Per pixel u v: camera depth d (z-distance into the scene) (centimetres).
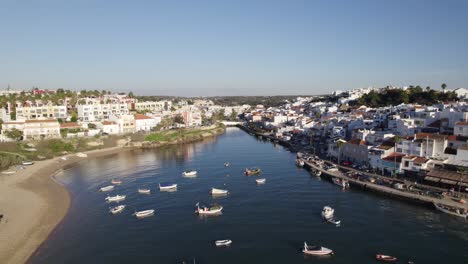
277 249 8319
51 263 7862
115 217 10644
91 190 13800
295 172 16000
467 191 11062
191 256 8094
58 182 15312
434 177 11794
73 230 9669
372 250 8138
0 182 14788
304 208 10988
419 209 10575
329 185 13600
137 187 14038
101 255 8206
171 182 14688
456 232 8906
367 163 15225
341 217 10150
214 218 10369
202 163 18775
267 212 10725
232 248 8425
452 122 15800
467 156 11938
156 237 9131
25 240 8956
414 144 13500
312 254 8012
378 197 11906
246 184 14038
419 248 8162
